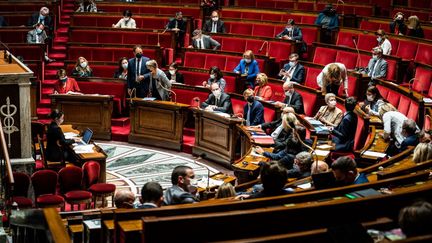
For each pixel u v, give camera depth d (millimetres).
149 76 21000
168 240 6754
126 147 20406
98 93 21953
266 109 18609
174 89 20969
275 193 8555
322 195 8023
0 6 28078
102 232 8242
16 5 28203
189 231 6824
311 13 27078
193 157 19562
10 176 11805
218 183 14250
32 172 14969
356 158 14141
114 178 17656
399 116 15070
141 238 7168
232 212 6938
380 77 21234
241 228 6945
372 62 21516
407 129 13828
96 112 20766
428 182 8938
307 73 21812
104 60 24297
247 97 18250
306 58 24844
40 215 7809
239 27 26188
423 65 21062
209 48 24422
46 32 25781
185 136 20656
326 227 7203
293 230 7113
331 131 15641
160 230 6707
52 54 26062
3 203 12688
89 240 8891
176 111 19875
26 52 23781
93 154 16406
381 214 7375
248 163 15047
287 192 8625
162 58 24078
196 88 20641
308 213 7164
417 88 20797
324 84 19109
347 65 22703
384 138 15125
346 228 6441
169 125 20141
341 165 8992
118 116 21766
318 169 11734
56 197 13898
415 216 5855
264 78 19766
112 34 25359
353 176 9055
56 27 28438
